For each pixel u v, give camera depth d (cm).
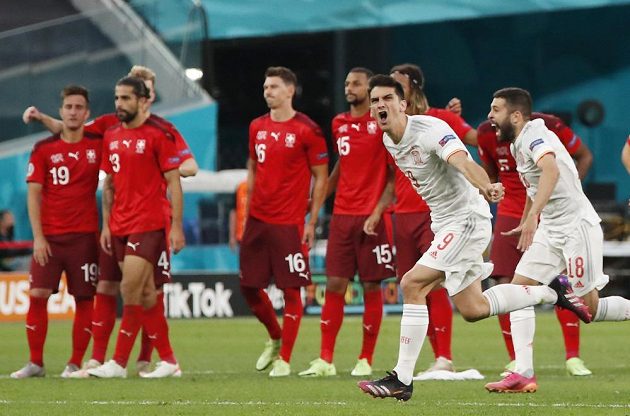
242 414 2591
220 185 7956
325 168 3822
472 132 3728
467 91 11331
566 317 3725
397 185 3722
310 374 3694
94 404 2842
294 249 3797
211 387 3272
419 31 11288
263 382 3438
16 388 3281
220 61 11400
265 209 3816
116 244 3691
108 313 3781
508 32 11194
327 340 3759
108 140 3659
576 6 9200
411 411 2612
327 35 11012
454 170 2728
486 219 2789
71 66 8481
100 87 8500
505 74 11238
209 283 6894
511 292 2862
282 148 3781
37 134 8469
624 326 6297
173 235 3653
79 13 9594
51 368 4194
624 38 10962
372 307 3738
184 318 6900
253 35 9762
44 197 3825
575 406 2702
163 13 8800
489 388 2923
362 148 3706
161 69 8744
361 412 2603
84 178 3812
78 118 3769
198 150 8800
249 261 3859
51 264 3800
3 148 8344
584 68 11075
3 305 6888
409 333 2694
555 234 3116
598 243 3136
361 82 3678
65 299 6806
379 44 10919
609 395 2972
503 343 5181
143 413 2634
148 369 3850
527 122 2941
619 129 10969
